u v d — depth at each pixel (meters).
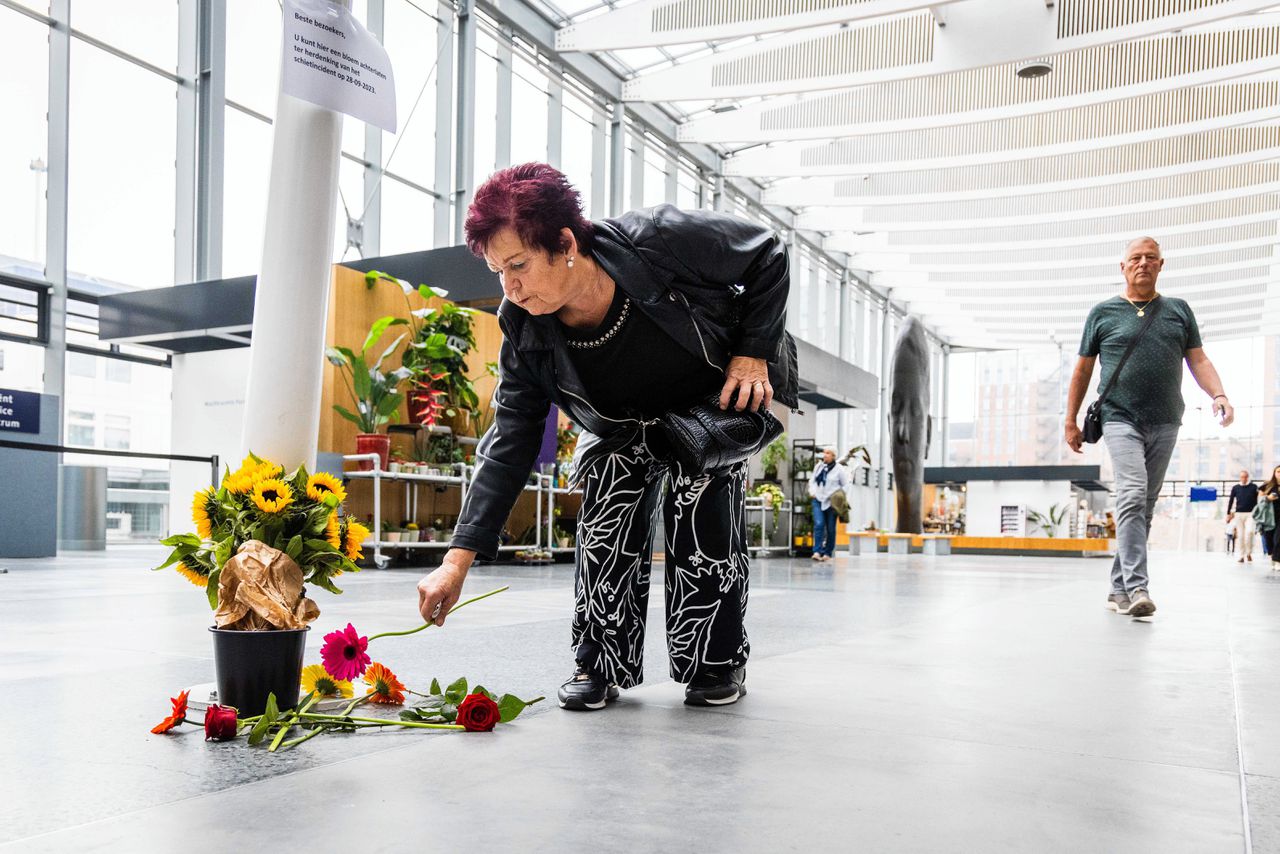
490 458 1.82
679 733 1.58
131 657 2.36
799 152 18.94
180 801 1.14
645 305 1.67
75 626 3.07
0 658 2.34
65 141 9.71
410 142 13.02
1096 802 1.21
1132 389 3.96
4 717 1.64
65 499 9.98
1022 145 17.33
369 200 12.34
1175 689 2.14
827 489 11.52
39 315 9.68
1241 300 28.20
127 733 1.52
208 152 10.67
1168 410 3.97
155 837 1.01
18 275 9.48
